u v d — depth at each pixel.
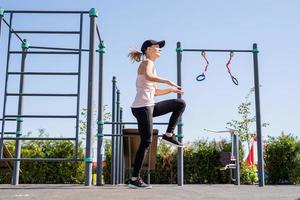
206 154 9.38
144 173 9.42
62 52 4.61
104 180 9.38
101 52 5.57
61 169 8.61
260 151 5.65
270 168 9.33
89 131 4.38
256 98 5.80
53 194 2.57
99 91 5.51
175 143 3.71
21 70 5.54
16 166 5.38
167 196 2.44
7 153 5.47
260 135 5.71
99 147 5.32
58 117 4.50
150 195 2.50
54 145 8.73
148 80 3.48
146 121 3.44
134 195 2.50
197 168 9.36
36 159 4.32
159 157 9.54
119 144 7.44
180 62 5.68
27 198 2.25
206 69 5.82
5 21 4.75
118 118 7.45
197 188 3.73
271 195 2.61
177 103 3.64
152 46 3.79
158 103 3.61
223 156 7.46
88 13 4.67
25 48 5.60
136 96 3.51
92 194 2.57
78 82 4.51
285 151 9.29
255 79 5.86
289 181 9.23
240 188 3.97
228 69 5.86
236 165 6.86
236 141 6.97
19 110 5.38
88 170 4.33
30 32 4.66
